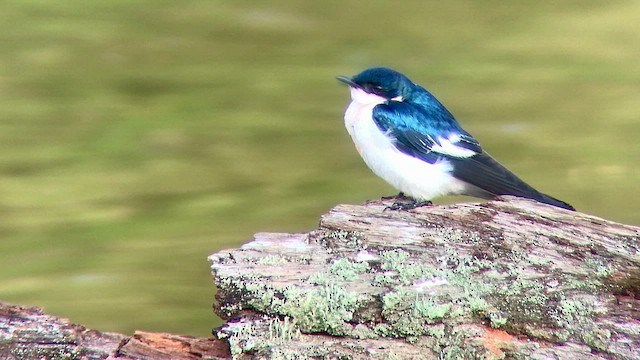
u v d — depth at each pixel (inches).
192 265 551.5
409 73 836.6
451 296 282.4
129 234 591.5
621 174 660.1
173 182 661.3
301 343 275.0
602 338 273.7
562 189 639.8
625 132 724.7
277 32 943.7
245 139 734.5
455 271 292.7
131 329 479.5
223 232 589.9
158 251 568.4
